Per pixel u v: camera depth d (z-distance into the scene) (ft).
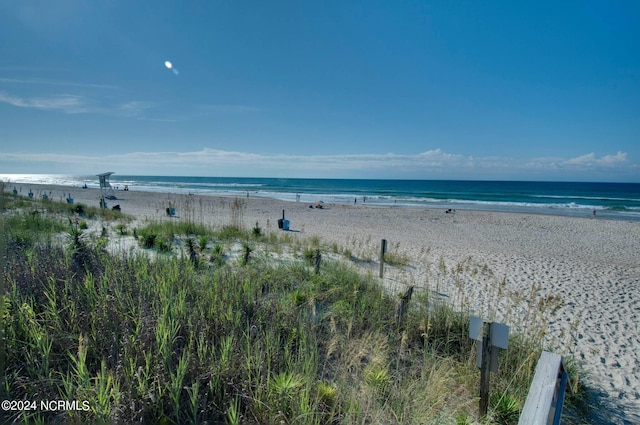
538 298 22.53
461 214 85.81
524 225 68.39
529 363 11.38
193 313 10.79
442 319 14.62
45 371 7.75
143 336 8.66
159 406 7.34
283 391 8.01
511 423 9.12
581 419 10.38
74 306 9.93
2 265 11.93
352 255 31.14
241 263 19.81
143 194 128.67
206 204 90.27
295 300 13.94
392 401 9.07
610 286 26.25
